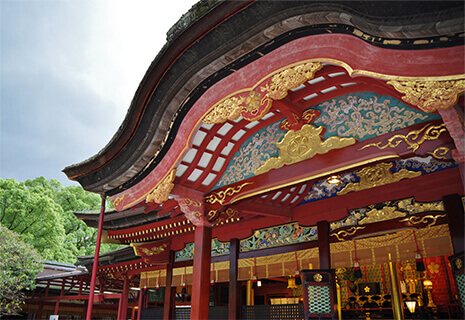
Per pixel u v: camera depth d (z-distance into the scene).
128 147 8.00
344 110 6.09
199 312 7.48
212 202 8.12
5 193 25.31
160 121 7.21
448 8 3.66
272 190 7.04
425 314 12.21
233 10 5.34
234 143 7.83
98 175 8.94
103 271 16.53
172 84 6.67
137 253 13.27
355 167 5.94
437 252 8.15
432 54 4.19
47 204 26.39
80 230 33.78
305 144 6.42
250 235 11.16
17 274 16.20
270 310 9.88
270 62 5.69
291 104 6.30
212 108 6.49
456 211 7.61
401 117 5.48
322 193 9.95
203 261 7.87
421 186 8.36
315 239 9.78
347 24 4.60
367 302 13.77
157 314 13.85
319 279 8.17
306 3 4.71
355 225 9.19
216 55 5.95
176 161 7.27
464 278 5.94
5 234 16.08
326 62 5.05
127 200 8.63
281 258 10.31
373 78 5.04
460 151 4.66
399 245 8.77
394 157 5.38
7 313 16.55
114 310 24.48
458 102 4.57
